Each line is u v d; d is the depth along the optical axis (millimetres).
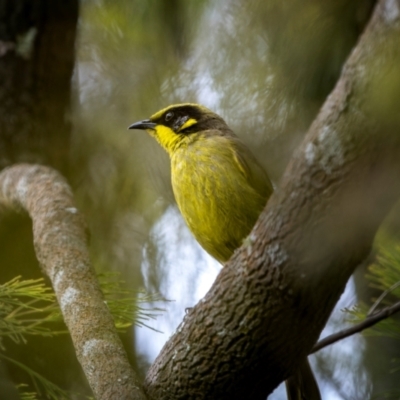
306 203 5586
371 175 5262
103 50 12047
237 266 6262
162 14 11633
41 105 11180
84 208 12039
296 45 10680
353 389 11148
